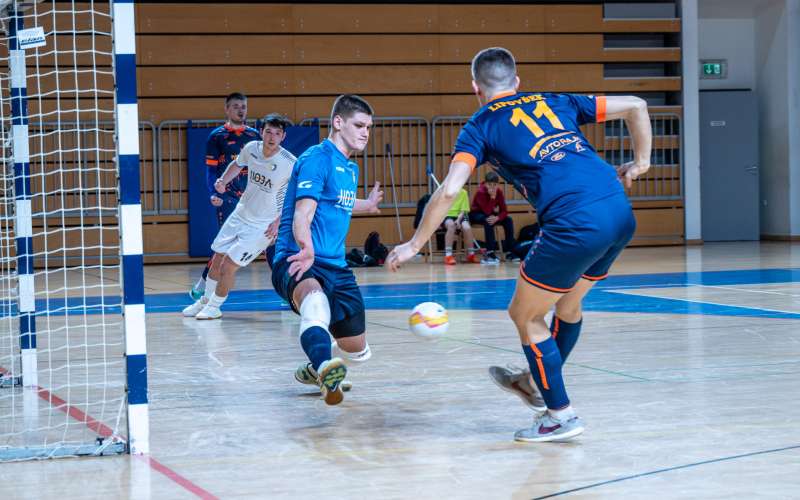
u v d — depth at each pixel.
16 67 4.95
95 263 15.07
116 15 3.42
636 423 3.81
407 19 16.69
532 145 3.41
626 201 3.41
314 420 4.00
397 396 4.50
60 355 6.04
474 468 3.18
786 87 18.45
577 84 17.42
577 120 3.59
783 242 18.23
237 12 16.02
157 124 15.72
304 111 16.38
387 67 16.67
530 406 3.79
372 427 3.85
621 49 17.56
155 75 15.73
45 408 4.38
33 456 3.40
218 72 15.99
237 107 8.48
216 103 15.99
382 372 5.17
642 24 17.62
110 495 2.92
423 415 4.07
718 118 18.61
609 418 3.91
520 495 2.85
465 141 3.44
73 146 14.84
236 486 3.00
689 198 17.97
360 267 13.95
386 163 16.67
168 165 15.79
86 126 14.84
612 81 17.59
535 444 3.51
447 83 16.89
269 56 16.19
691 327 6.76
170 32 15.77
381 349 6.00
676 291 9.44
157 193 15.74
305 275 4.09
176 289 11.01
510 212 16.91
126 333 3.47
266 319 7.88
